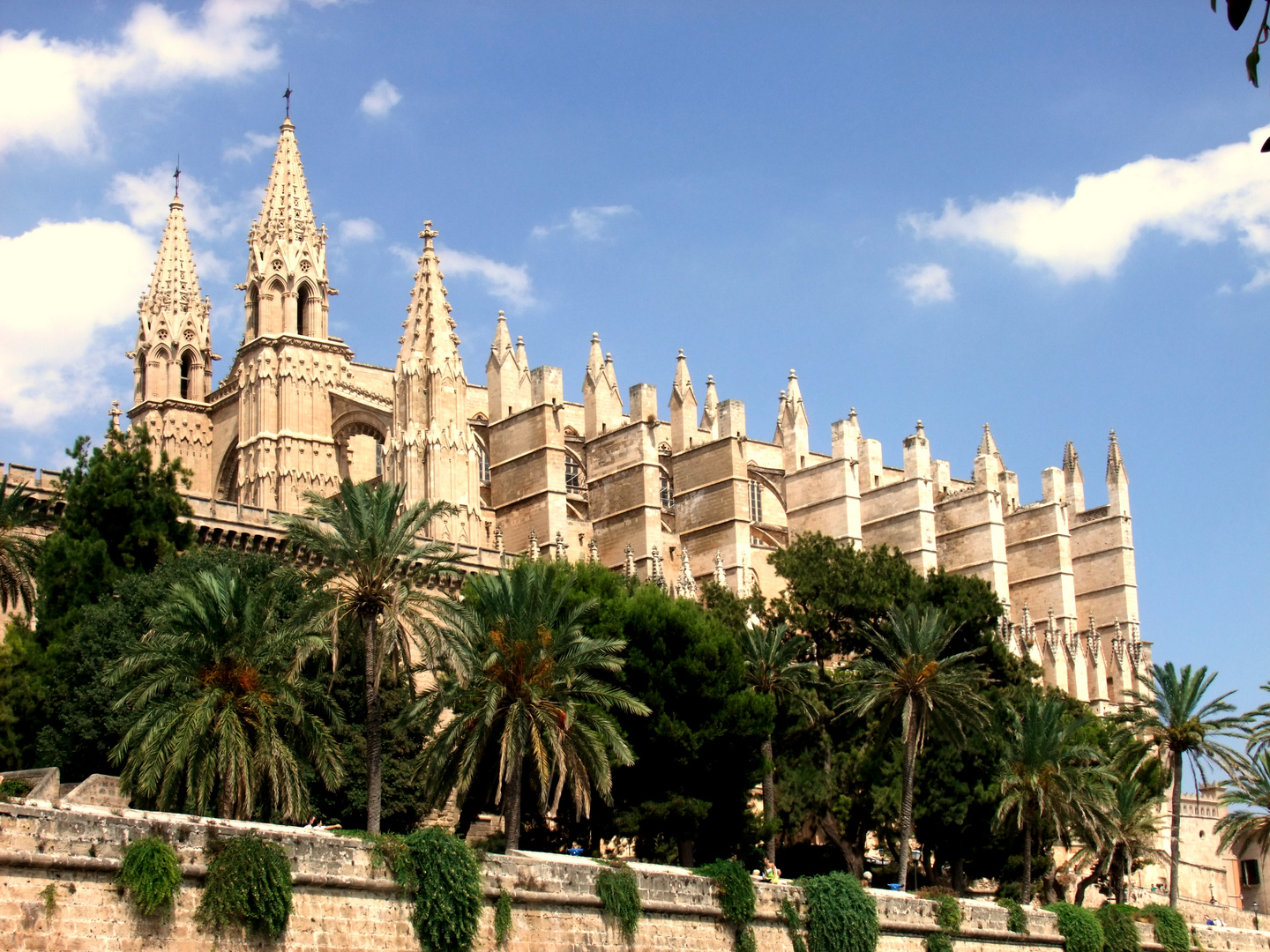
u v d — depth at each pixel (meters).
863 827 78.19
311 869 43.56
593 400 116.31
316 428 98.31
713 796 69.75
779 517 128.75
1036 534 140.38
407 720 57.94
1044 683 129.62
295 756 54.62
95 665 62.75
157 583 65.50
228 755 49.75
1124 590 144.88
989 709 77.12
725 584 104.00
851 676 80.25
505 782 60.28
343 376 100.56
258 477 96.88
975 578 88.44
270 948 41.84
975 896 84.94
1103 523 147.00
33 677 64.00
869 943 60.72
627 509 107.38
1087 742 93.00
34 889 37.56
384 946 44.91
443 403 92.50
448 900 46.28
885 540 125.62
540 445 103.06
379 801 55.12
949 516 133.25
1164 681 86.62
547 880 50.72
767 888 58.81
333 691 67.56
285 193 101.50
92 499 72.25
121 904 39.03
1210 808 125.06
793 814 76.00
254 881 41.25
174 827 40.84
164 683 51.94
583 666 63.59
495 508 105.50
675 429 119.94
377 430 96.75
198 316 107.56
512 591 59.41
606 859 55.12
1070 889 100.19
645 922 53.47
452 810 73.56
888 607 83.31
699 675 68.00
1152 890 104.88
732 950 56.50
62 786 57.34
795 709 74.88
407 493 90.88
